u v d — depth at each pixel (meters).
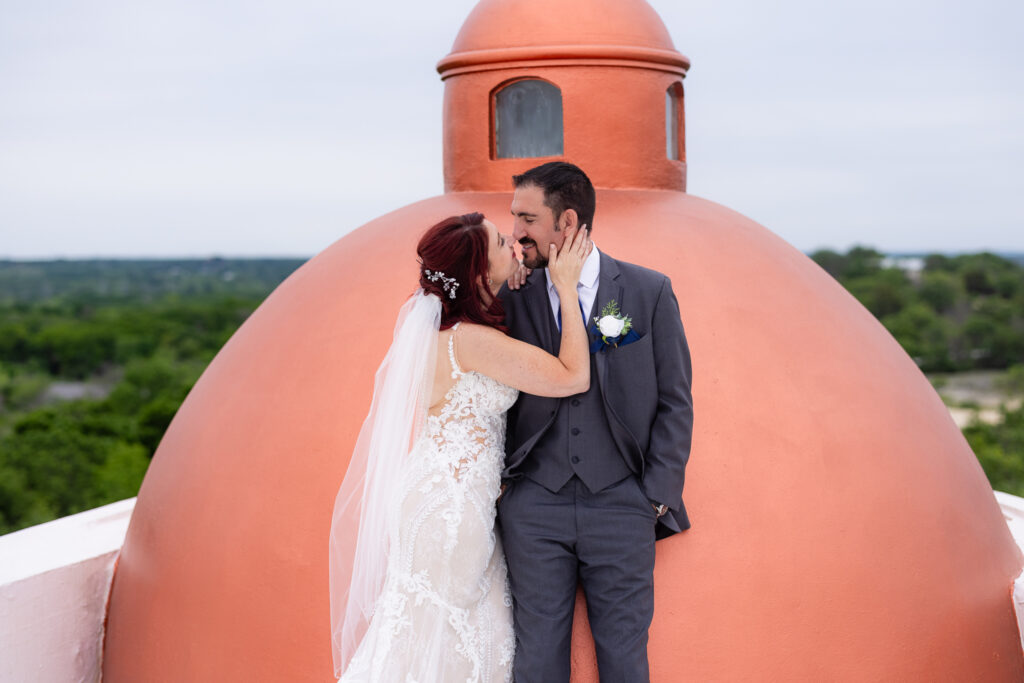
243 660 4.07
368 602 3.64
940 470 4.36
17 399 60.41
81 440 38.19
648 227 4.52
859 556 3.91
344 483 3.86
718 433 3.92
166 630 4.38
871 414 4.24
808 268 4.91
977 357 64.31
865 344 4.57
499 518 3.67
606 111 4.96
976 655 4.17
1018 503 5.84
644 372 3.42
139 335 76.62
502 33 4.99
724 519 3.80
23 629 4.73
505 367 3.45
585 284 3.53
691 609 3.71
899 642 3.90
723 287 4.32
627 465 3.46
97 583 5.07
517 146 5.16
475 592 3.54
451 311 3.56
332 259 4.95
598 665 3.46
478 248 3.50
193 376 59.12
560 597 3.47
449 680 3.48
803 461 3.96
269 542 4.11
